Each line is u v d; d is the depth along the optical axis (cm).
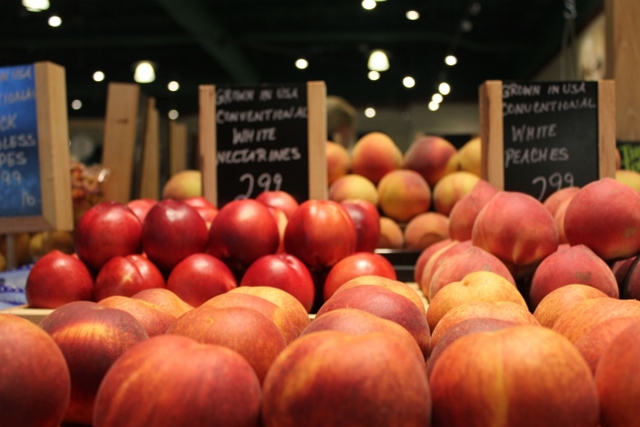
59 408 71
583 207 131
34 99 192
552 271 124
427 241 239
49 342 72
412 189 246
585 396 62
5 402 65
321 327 74
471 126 1102
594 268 121
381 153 259
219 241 143
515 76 999
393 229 240
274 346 78
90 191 227
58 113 194
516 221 134
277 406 62
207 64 1127
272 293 104
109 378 65
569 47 608
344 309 77
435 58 1073
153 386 62
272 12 848
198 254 140
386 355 61
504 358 62
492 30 876
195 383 61
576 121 186
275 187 193
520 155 186
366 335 65
